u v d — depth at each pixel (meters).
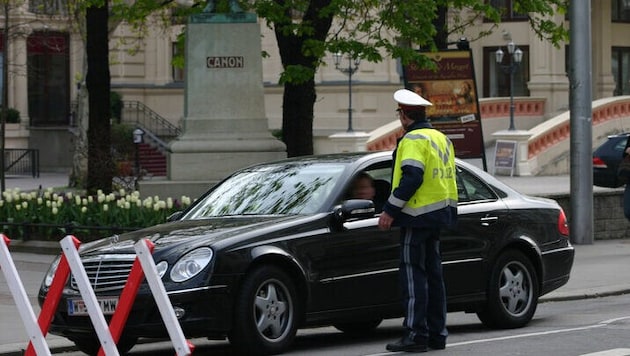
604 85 62.66
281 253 11.59
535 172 46.38
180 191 22.34
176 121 56.31
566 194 25.06
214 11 22.92
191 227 12.10
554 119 47.53
